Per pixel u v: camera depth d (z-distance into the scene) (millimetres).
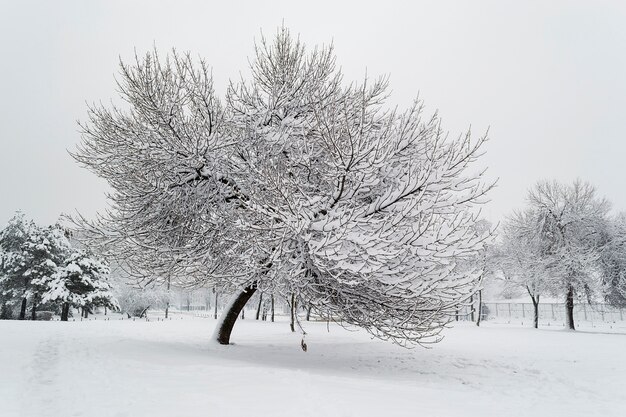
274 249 9625
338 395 5871
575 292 32031
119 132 11164
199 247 11430
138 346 11297
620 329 33938
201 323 25750
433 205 9352
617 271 32844
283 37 12742
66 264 40500
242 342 15203
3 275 38906
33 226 40844
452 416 5316
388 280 9367
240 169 11469
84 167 11422
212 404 5227
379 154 9812
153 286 12922
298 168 11273
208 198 11414
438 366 11992
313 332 21766
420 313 10008
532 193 35344
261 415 4742
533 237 34594
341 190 9578
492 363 12594
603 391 8961
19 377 6852
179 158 11016
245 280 10883
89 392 5879
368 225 9688
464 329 28875
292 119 12172
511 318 49844
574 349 16219
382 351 14625
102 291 41125
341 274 8930
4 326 17094
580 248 32000
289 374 7363
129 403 5277
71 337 13359
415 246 9430
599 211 34250
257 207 9414
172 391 5938
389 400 5941
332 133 9484
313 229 9352
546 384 9648
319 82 12508
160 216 11273
